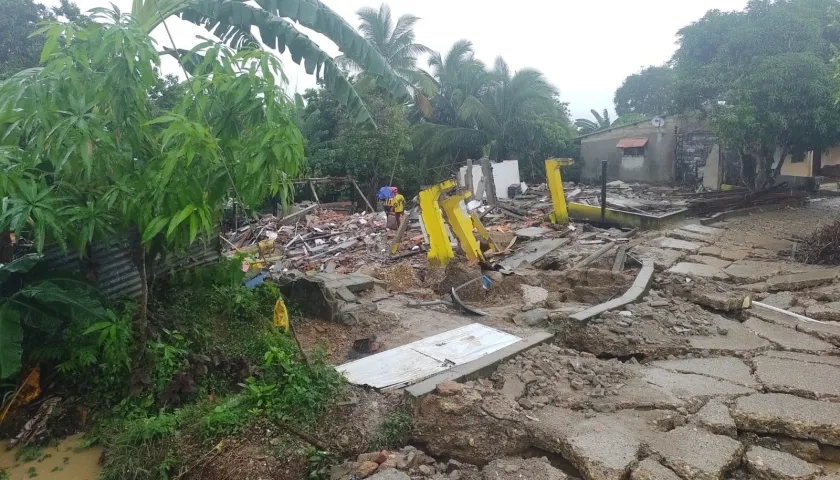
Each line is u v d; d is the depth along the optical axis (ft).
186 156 13.85
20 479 14.79
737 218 48.37
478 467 14.47
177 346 18.54
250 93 14.94
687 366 18.19
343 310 23.71
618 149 80.48
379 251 42.57
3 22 43.91
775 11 52.70
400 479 12.80
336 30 22.70
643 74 126.62
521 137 84.84
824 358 18.24
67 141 13.82
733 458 12.91
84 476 14.85
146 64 14.51
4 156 14.32
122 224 16.24
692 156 74.49
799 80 48.11
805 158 78.33
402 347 19.88
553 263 34.86
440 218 31.27
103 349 17.51
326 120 80.74
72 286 17.33
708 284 26.37
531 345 19.62
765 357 18.43
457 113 86.69
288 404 15.58
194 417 15.81
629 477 12.60
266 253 44.65
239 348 19.92
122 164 15.06
